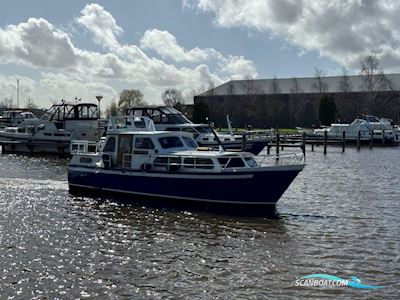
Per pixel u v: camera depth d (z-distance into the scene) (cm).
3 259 1352
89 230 1683
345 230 1686
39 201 2188
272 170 1911
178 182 2056
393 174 3250
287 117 10844
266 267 1298
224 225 1748
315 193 2450
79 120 4709
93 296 1108
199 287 1162
